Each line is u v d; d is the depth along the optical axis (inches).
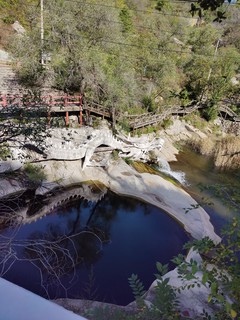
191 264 67.3
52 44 508.1
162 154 571.5
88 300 206.2
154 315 70.2
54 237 296.2
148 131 597.9
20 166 351.3
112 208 391.5
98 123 502.0
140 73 704.4
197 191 465.1
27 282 205.6
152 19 1006.4
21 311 30.2
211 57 757.3
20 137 277.9
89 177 426.9
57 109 437.1
